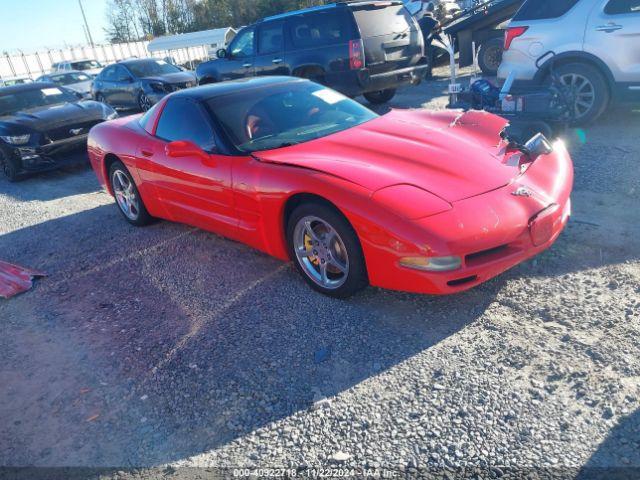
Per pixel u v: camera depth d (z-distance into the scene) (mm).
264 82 4953
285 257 3959
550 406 2461
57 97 10000
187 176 4504
